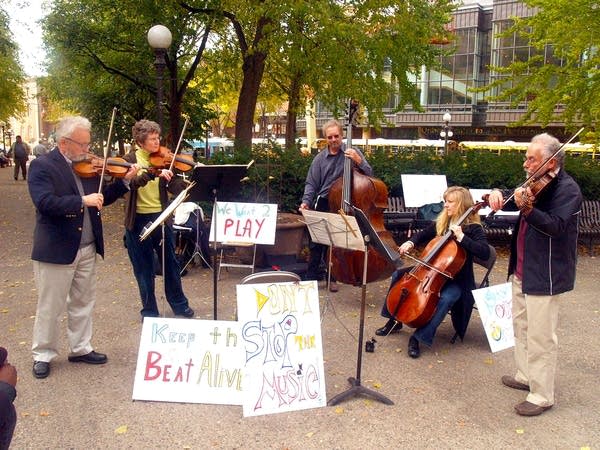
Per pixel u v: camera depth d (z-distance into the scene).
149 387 3.90
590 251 9.64
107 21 14.18
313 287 3.91
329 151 6.44
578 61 11.27
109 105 18.28
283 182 8.91
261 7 9.89
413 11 12.16
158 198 5.17
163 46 9.29
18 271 7.62
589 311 6.21
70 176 4.13
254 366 3.73
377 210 6.12
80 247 4.27
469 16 40.22
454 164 9.83
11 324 5.46
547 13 10.46
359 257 5.89
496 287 4.95
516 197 3.48
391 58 12.42
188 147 19.08
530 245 3.67
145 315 5.34
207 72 17.17
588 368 4.65
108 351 4.75
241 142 9.93
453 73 41.50
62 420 3.64
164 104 15.18
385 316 5.25
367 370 4.50
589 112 10.78
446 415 3.79
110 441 3.42
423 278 4.81
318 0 10.02
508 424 3.68
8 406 1.89
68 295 4.39
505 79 12.23
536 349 3.77
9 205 14.82
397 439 3.48
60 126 4.11
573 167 9.93
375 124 13.46
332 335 5.28
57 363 4.49
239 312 3.72
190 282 6.96
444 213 5.07
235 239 5.98
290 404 3.78
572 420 3.75
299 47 10.84
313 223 4.94
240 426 3.60
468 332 5.47
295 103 16.11
